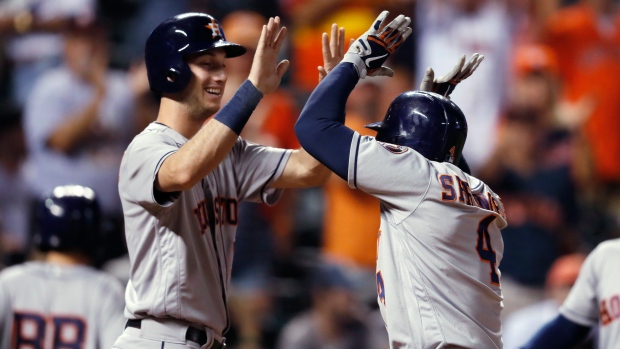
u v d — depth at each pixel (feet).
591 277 56.95
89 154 107.45
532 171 110.22
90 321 63.36
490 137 111.65
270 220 106.11
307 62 118.11
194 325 49.78
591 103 120.98
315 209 111.65
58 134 106.83
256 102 47.09
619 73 122.21
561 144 112.06
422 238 45.57
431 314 45.14
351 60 47.83
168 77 50.29
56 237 64.75
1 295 62.75
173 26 50.39
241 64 106.01
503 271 104.17
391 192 45.80
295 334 96.99
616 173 119.96
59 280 63.82
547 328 58.34
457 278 45.50
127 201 49.65
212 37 50.39
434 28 115.24
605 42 123.03
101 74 109.19
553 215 108.06
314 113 46.44
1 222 108.06
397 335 45.60
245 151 54.03
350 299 97.91
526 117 111.24
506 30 115.34
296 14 120.06
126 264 95.55
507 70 114.11
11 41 116.88
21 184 108.47
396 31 48.44
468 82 112.88
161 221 49.32
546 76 112.06
